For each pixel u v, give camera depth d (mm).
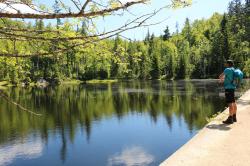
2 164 16750
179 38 150250
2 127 26672
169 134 21625
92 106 37969
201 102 34812
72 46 2879
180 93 46812
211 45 102875
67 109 36094
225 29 90250
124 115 30484
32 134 23672
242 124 9969
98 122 27562
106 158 17094
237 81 10148
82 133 23422
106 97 47531
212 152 7273
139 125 25250
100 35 2781
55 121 28734
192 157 6953
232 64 10352
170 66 108312
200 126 23391
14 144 20812
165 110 31562
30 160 17406
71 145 20172
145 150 18172
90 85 80688
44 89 69188
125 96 47594
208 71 99688
